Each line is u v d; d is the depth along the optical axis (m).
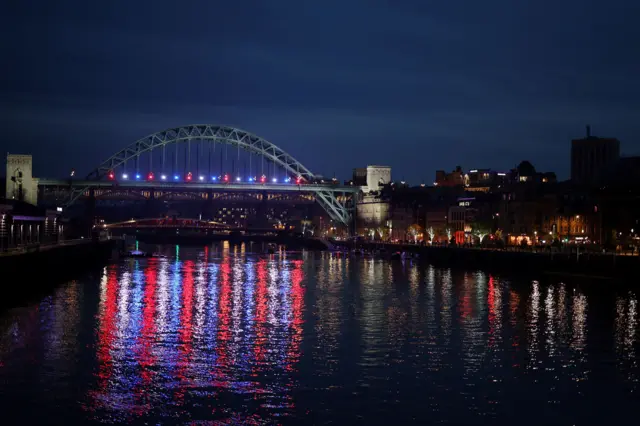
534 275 139.62
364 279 140.88
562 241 177.88
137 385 58.22
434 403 54.44
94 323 83.00
